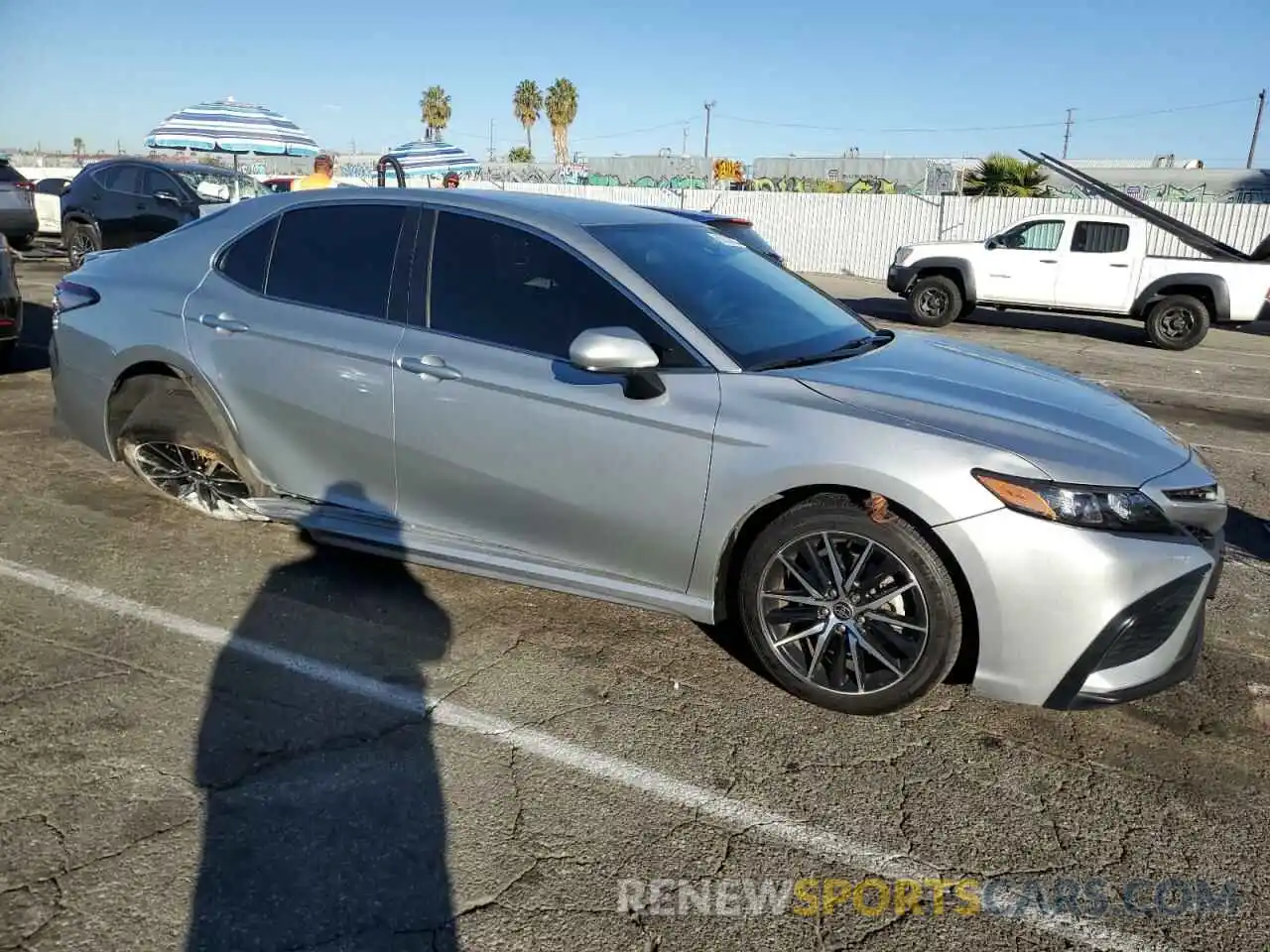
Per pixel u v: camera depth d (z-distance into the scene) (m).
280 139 17.77
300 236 4.20
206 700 3.23
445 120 65.19
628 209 4.26
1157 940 2.40
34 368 8.06
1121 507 2.95
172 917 2.30
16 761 2.85
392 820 2.69
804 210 25.06
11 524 4.66
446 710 3.26
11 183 15.77
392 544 3.90
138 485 5.28
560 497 3.53
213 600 3.96
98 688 3.27
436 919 2.35
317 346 3.96
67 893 2.35
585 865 2.56
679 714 3.31
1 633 3.61
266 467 4.21
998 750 3.19
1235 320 13.55
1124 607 2.91
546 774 2.93
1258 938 2.41
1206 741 3.30
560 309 3.60
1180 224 16.11
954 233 23.53
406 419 3.77
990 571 2.95
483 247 3.79
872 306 18.23
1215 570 3.21
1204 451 7.45
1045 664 2.97
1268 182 28.61
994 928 2.42
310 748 3.00
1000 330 15.80
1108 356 13.01
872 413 3.16
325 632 3.75
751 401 3.27
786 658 3.35
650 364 3.24
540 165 37.34
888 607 3.17
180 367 4.29
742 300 3.81
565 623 3.94
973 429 3.09
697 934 2.35
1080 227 14.61
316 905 2.37
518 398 3.54
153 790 2.75
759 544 3.29
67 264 16.14
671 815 2.78
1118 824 2.84
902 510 3.08
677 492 3.32
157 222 14.12
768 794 2.90
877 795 2.92
